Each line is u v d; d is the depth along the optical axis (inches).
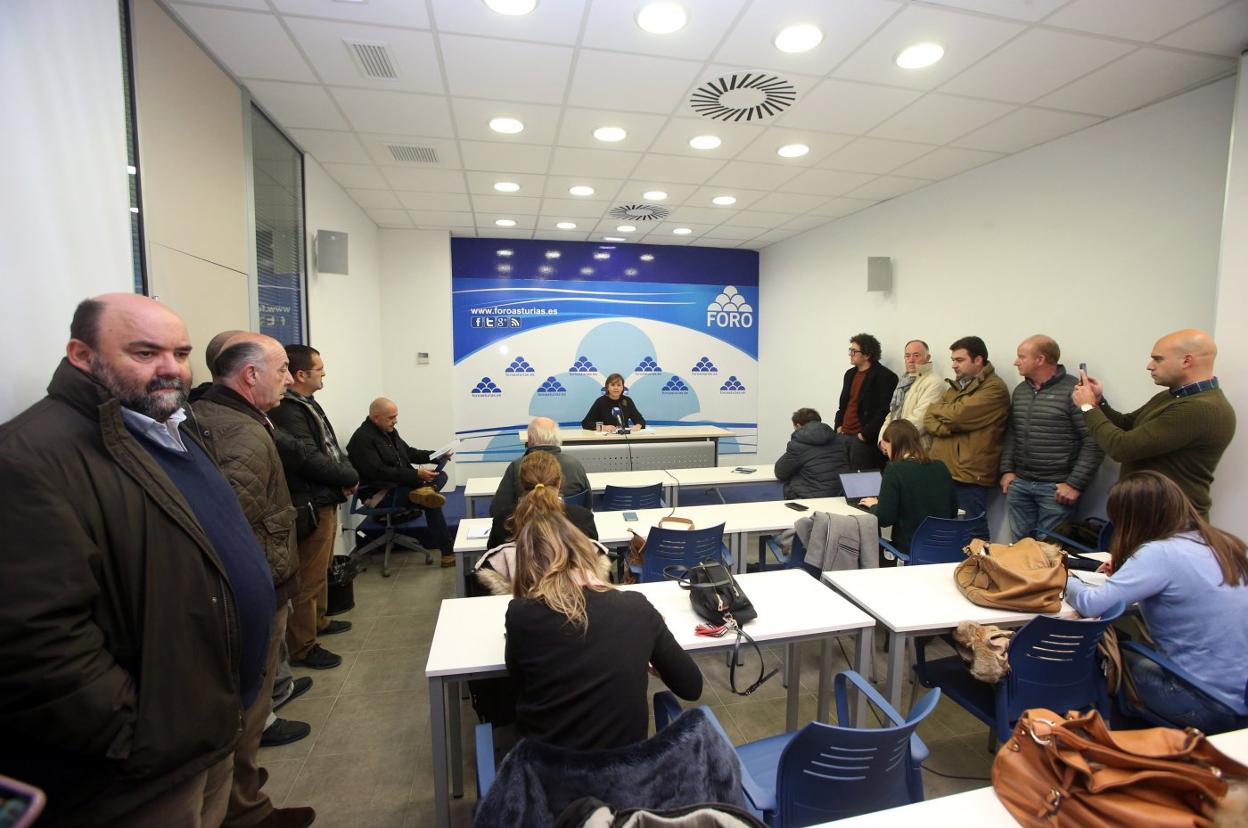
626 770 40.3
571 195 194.9
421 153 153.8
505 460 277.0
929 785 81.3
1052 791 40.1
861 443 196.2
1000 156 154.6
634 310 282.4
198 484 48.8
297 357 110.4
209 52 100.9
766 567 149.3
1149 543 71.2
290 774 84.4
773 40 97.1
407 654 119.7
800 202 202.8
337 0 86.2
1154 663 71.5
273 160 134.8
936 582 89.5
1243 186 96.7
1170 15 88.8
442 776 65.1
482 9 88.5
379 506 170.2
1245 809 36.6
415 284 253.1
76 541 37.0
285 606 75.4
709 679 109.4
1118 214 128.0
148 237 82.4
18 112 52.5
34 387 53.7
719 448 295.0
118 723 38.2
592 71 108.2
